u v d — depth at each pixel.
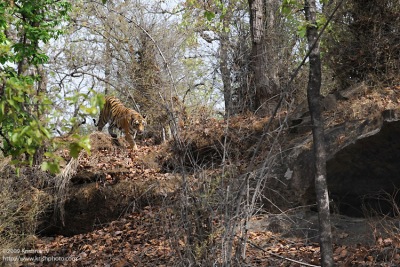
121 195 13.20
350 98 11.80
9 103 4.56
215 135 9.98
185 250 7.70
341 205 10.34
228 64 8.74
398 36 12.52
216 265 7.62
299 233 10.06
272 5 17.52
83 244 12.64
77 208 13.55
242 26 20.22
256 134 11.39
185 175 7.95
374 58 12.65
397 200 9.95
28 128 4.46
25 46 13.38
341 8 12.78
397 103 10.84
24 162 4.94
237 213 7.61
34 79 14.16
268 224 10.34
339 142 10.20
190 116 8.79
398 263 8.25
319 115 7.16
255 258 9.19
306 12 7.16
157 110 9.20
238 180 7.91
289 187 10.80
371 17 12.59
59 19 14.53
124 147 16.22
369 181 9.98
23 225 12.65
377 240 9.02
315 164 7.14
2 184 12.27
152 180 12.98
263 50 16.58
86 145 4.47
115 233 12.23
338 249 9.16
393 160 9.60
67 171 13.63
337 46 13.02
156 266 9.84
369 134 9.55
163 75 9.59
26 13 13.68
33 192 12.92
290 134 12.05
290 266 8.82
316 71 7.17
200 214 7.68
